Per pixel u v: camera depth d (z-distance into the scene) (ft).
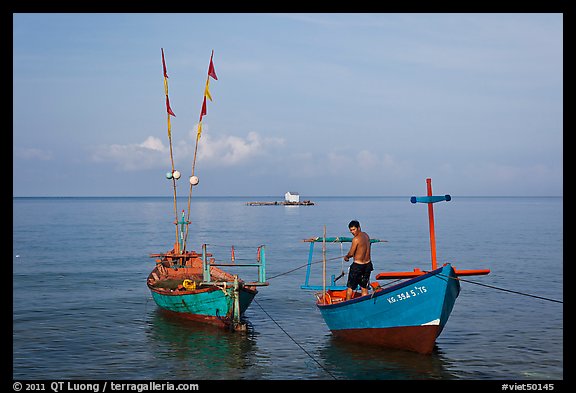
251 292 67.56
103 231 261.65
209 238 222.89
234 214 494.18
